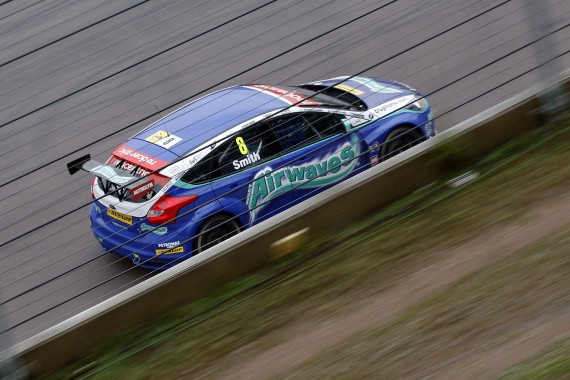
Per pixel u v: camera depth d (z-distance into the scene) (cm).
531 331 1593
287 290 2050
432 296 1833
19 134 2886
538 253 1853
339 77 2994
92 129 2956
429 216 2181
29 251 2394
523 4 2392
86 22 2769
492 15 2686
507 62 2672
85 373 1927
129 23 2798
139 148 2742
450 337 1662
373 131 2822
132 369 1909
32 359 1914
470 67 2677
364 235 2181
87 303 2211
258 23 2823
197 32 2852
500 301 1725
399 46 2716
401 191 2291
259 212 2702
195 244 2606
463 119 2548
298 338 1862
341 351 1745
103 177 2519
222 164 2672
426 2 2725
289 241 2167
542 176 2197
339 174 2802
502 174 2261
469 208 2158
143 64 2883
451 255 1989
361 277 2023
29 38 2675
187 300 2070
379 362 1661
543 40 2392
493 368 1517
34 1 2661
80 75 2925
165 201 2577
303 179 2745
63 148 2914
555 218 1988
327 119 2806
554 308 1642
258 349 1872
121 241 2516
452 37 2683
